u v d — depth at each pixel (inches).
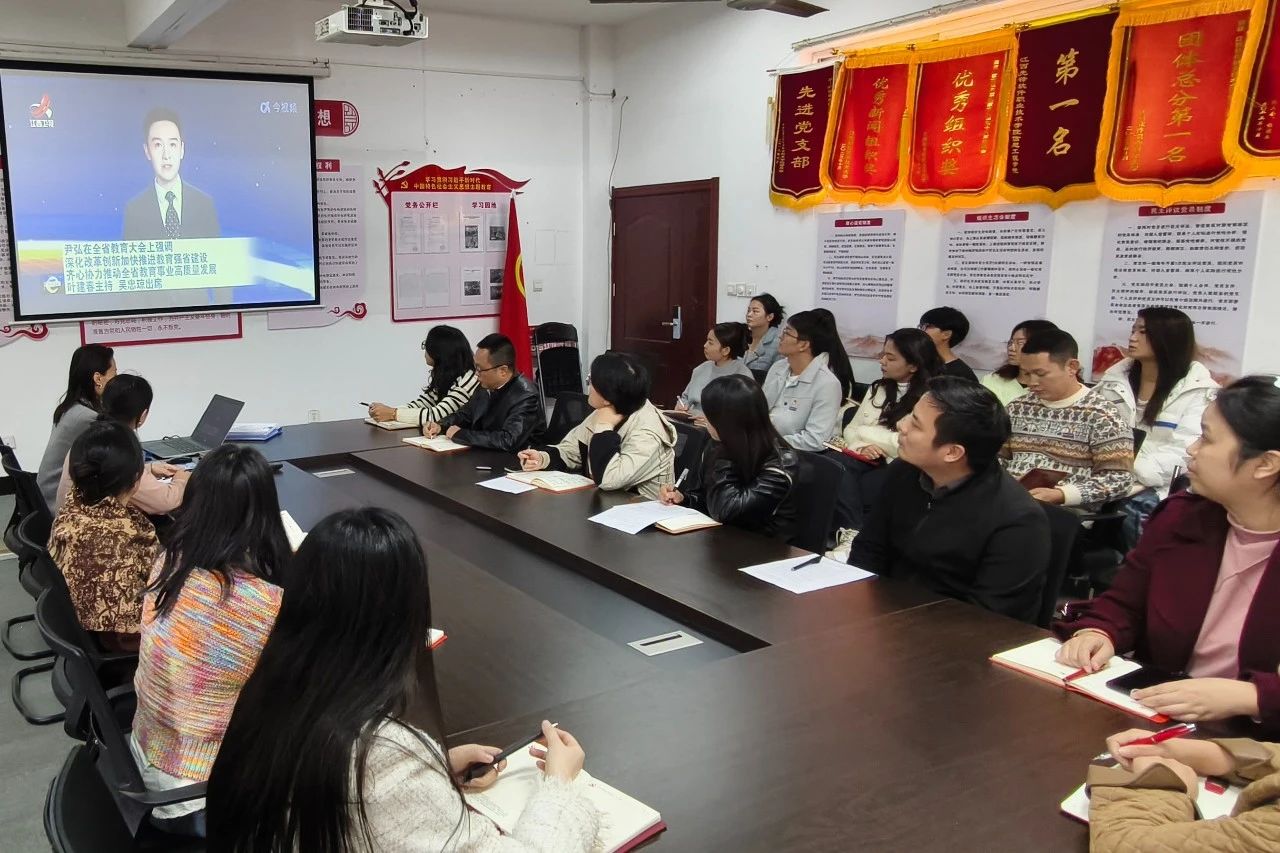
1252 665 60.5
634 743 54.7
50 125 196.5
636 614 83.1
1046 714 58.4
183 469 124.6
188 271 216.1
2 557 165.0
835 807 47.9
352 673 37.8
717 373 207.0
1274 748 48.7
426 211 247.0
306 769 36.0
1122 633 67.9
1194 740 50.2
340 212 234.8
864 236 195.6
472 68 247.0
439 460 142.1
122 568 85.4
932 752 53.6
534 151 260.8
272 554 65.2
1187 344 135.0
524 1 231.1
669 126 244.7
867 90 190.5
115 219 206.2
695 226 240.1
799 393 176.9
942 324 172.1
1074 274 159.2
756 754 53.4
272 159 221.8
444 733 46.8
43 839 87.0
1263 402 58.4
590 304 273.3
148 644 62.9
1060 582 85.7
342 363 241.9
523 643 75.2
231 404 156.9
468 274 257.6
